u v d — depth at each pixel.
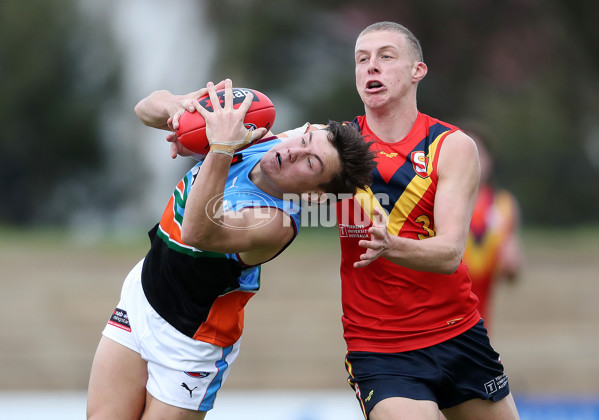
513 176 81.12
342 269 14.41
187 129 13.05
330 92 80.44
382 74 13.69
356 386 14.18
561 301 38.03
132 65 82.56
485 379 14.11
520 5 78.19
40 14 81.19
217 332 13.70
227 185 13.04
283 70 82.06
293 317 34.66
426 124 14.02
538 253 52.69
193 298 13.45
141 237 63.47
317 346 30.45
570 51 81.06
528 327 33.41
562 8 78.12
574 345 30.69
